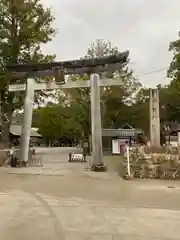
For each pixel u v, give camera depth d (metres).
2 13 29.66
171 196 11.18
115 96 42.09
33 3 31.19
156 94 20.17
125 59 20.41
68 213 8.77
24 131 21.77
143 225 7.56
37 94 33.47
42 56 32.41
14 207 9.46
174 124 44.84
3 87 29.78
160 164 15.70
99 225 7.55
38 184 13.95
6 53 29.88
